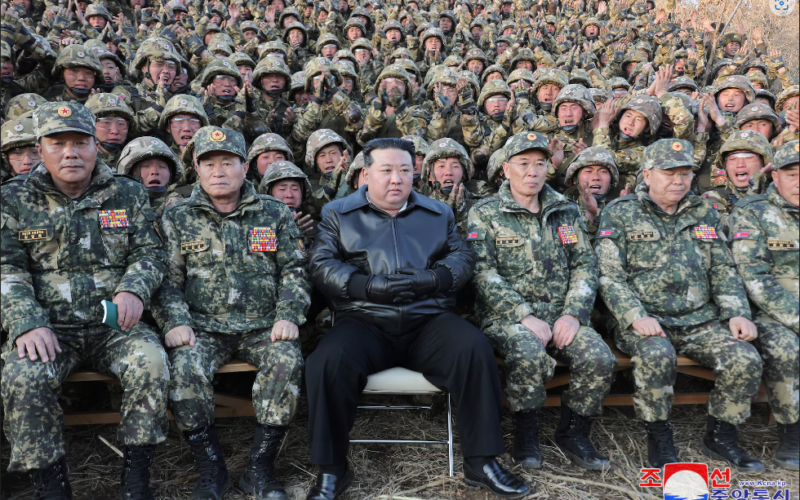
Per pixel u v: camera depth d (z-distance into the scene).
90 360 2.49
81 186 2.53
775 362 2.66
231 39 7.89
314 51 8.98
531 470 2.60
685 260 2.94
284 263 2.85
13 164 3.00
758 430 2.90
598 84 6.97
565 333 2.72
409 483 2.50
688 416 3.14
